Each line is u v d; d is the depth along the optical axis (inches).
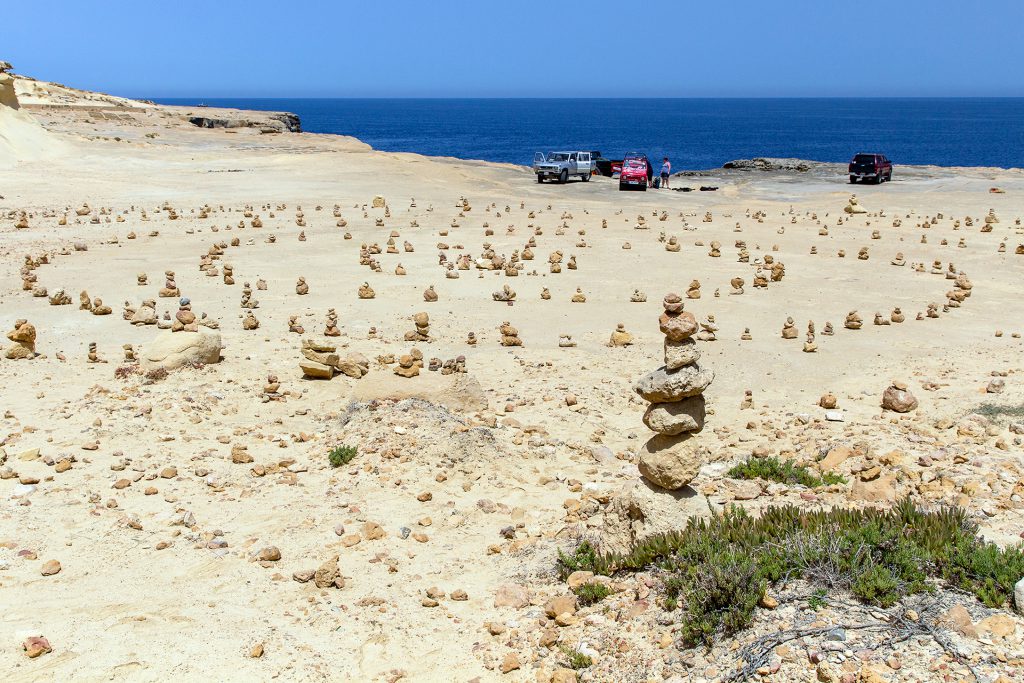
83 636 297.9
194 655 288.8
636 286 1051.9
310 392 614.5
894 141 6796.3
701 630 266.7
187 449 485.4
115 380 619.2
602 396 630.5
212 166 2250.2
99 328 790.5
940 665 231.3
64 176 1913.1
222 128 3698.3
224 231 1389.0
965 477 407.2
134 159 2271.2
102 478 433.7
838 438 496.1
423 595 337.7
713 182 2539.4
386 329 826.2
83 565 347.6
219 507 410.6
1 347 697.0
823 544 290.8
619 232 1492.4
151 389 593.6
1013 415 532.4
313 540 379.2
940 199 1990.7
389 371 600.7
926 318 902.4
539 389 637.3
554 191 2188.7
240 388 612.7
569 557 352.5
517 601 328.5
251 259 1168.2
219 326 800.9
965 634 243.0
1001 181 2381.9
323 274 1080.8
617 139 7116.1
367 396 567.8
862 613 259.3
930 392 616.4
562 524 402.3
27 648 285.1
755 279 1054.4
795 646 248.1
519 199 1973.4
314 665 287.1
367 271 1104.8
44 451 466.0
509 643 301.3
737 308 944.3
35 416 529.3
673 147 6082.7
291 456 486.9
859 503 395.2
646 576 315.6
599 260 1216.8
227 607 322.3
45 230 1327.5
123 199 1688.0
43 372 637.9
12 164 1998.0
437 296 963.3
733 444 512.7
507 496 442.9
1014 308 956.6
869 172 2361.0
